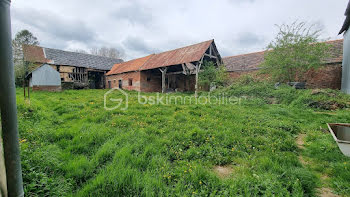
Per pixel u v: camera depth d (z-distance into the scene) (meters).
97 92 14.21
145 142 3.19
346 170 2.36
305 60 10.44
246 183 2.02
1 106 1.11
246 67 15.70
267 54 12.05
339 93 8.43
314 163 2.74
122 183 1.92
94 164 2.35
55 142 3.14
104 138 3.29
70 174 2.07
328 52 11.67
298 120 5.52
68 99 9.01
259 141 3.49
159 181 2.00
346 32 9.98
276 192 1.84
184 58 13.32
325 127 4.74
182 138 3.49
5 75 1.10
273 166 2.44
